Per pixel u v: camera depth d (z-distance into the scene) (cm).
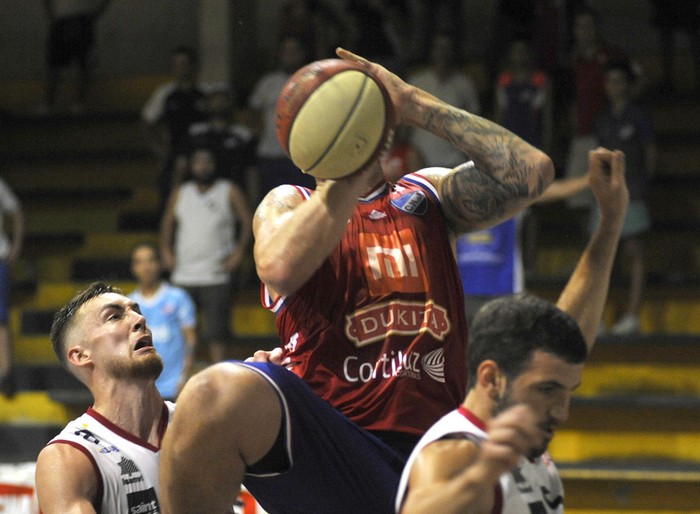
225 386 494
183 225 1805
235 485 504
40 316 2020
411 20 2509
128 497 664
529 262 1919
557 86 2194
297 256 475
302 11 2238
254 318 1992
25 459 1772
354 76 460
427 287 539
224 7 2422
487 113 2248
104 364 682
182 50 2111
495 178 532
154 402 693
